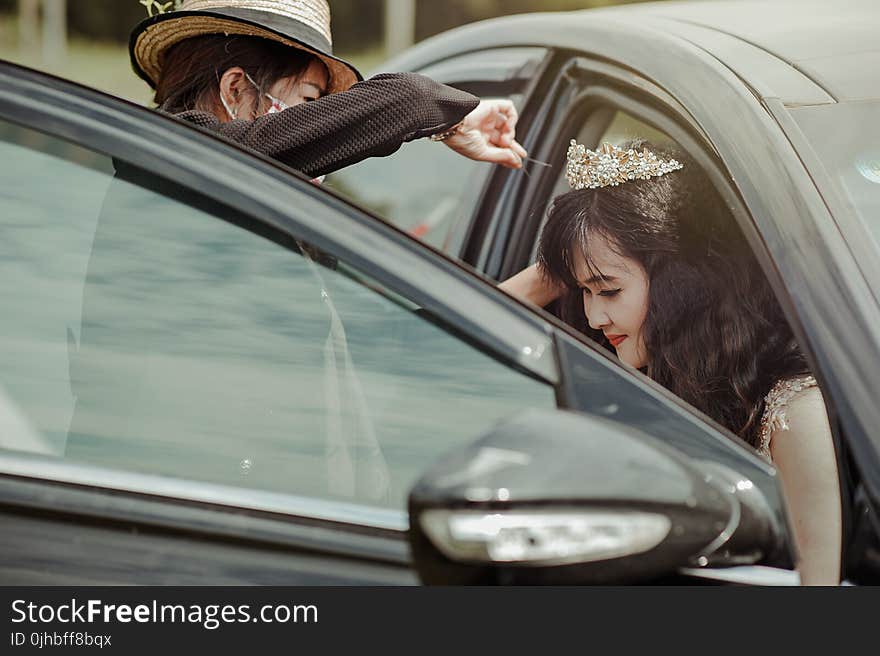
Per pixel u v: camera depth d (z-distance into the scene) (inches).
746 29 233.1
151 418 126.9
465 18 2507.4
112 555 119.7
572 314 241.8
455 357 123.6
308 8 214.4
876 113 193.6
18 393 128.2
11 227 132.5
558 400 120.4
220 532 119.9
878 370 141.6
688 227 216.7
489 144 243.4
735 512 108.7
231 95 211.2
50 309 130.9
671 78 216.2
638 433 108.3
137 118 133.5
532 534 97.9
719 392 211.6
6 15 2576.3
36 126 132.6
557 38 266.1
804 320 152.3
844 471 133.6
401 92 205.0
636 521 99.6
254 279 128.3
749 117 194.4
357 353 125.6
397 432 123.3
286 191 129.3
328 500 121.6
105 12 2518.5
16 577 119.2
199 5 215.2
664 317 215.5
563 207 226.8
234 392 126.9
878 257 161.5
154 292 130.0
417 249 127.6
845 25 229.6
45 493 121.7
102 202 131.6
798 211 171.0
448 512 97.0
